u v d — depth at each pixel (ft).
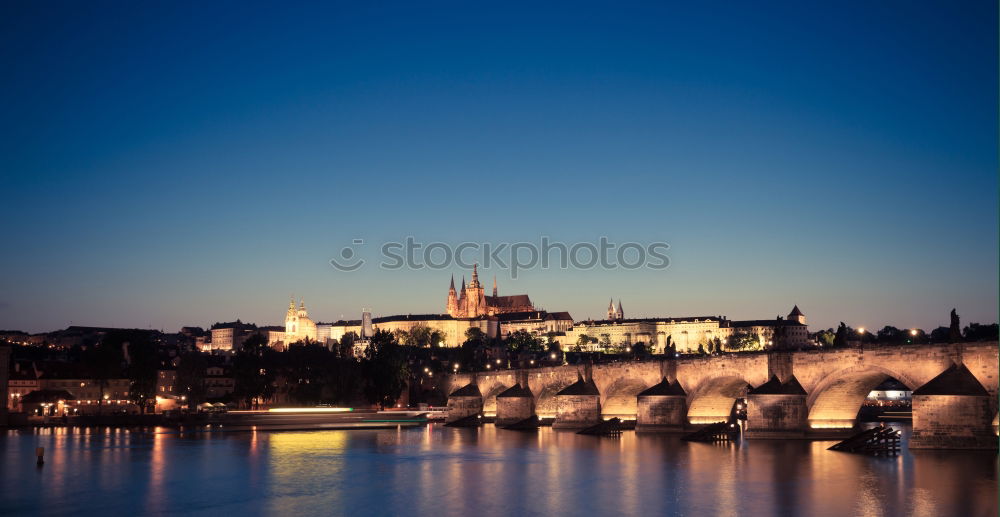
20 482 429.38
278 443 640.58
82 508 365.40
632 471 450.30
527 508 354.54
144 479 440.45
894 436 479.82
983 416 452.76
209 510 359.66
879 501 345.72
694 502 357.20
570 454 542.16
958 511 326.03
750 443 559.38
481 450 579.89
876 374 520.01
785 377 574.97
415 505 365.40
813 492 369.09
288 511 356.18
